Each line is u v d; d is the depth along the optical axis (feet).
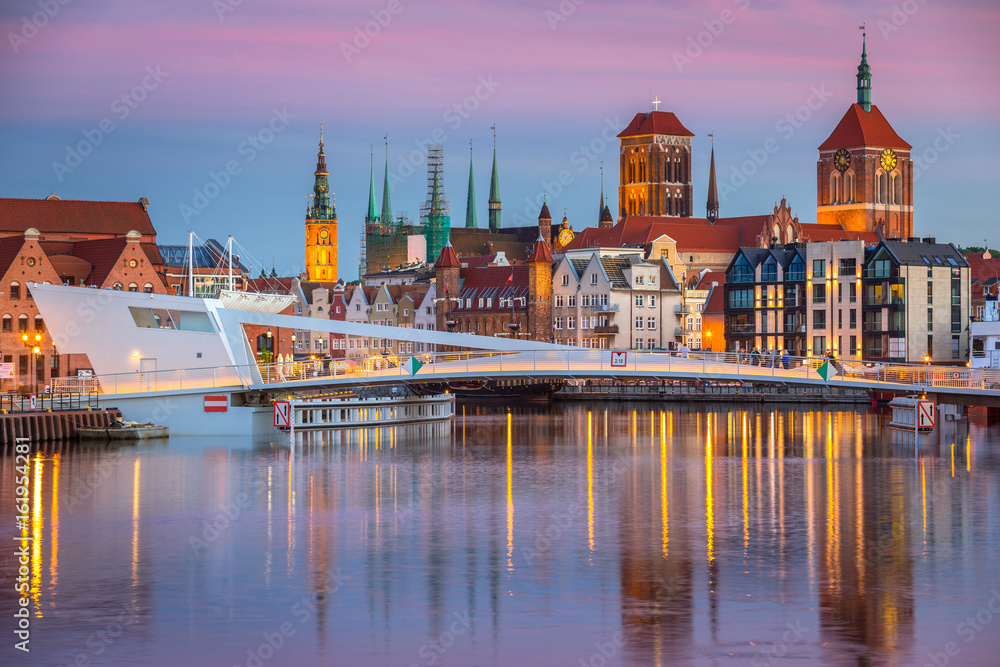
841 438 481.87
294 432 481.87
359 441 471.62
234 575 242.99
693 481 361.92
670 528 287.48
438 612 217.36
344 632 206.49
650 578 239.30
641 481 362.12
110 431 447.01
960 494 334.85
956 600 222.89
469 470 386.32
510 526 290.56
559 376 459.32
